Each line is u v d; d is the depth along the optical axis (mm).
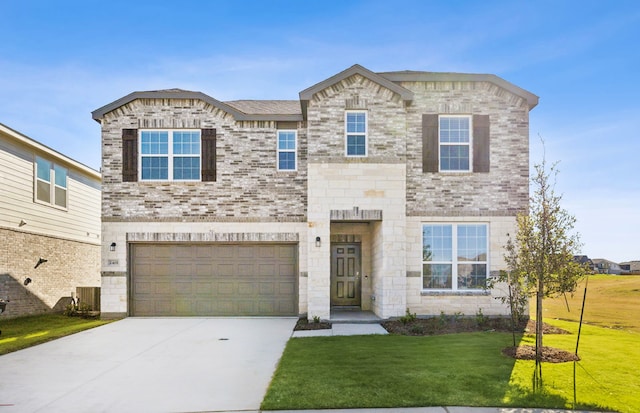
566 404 6098
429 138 14234
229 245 14992
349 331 11914
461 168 14281
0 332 12062
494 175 14195
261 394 6781
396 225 13664
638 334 10891
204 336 11422
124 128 14953
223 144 15055
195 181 14930
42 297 16641
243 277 14930
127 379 7633
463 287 14023
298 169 15078
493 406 6070
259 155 15062
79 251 19344
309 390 6715
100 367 8445
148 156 14977
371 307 15609
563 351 8758
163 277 14914
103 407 6281
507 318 13359
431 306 13820
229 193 14945
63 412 6109
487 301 13852
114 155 14891
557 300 18984
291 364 8227
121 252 14703
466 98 14320
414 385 6875
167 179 14922
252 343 10523
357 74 13914
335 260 16094
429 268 14039
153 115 15000
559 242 8617
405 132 13938
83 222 19719
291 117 15047
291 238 14852
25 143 15594
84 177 19844
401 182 13766
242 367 8367
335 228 16047
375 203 13711
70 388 7156
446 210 14062
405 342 10219
